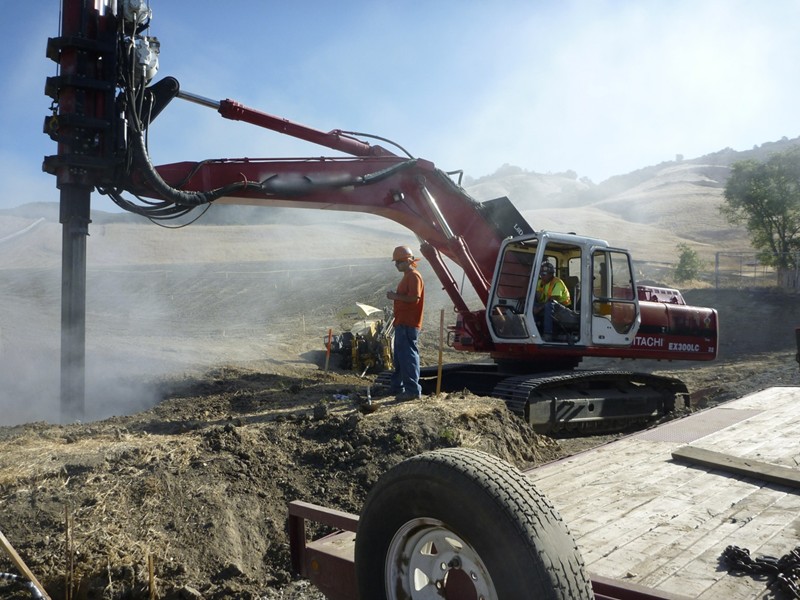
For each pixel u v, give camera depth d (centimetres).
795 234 2938
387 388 1012
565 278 1081
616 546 300
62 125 747
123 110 777
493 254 1103
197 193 841
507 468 238
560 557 215
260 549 562
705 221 7719
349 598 309
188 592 489
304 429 737
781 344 1975
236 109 902
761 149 17188
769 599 251
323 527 582
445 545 245
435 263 1117
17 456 614
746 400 663
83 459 604
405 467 247
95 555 497
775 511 344
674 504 356
